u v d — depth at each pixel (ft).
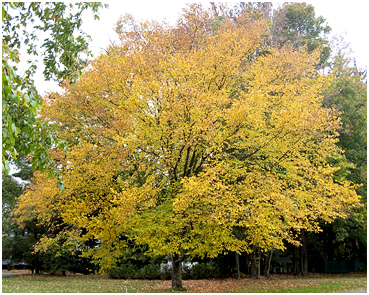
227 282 48.52
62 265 67.77
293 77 41.09
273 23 65.51
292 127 28.07
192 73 31.91
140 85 28.76
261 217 25.62
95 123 35.70
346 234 53.47
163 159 30.99
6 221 70.44
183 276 57.72
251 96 28.37
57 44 24.64
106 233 29.84
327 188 30.32
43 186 34.17
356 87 57.41
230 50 36.35
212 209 27.43
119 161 30.19
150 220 29.66
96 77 32.50
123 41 38.93
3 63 13.29
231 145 33.01
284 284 44.09
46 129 18.20
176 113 28.25
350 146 56.49
